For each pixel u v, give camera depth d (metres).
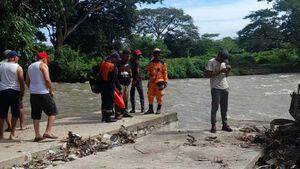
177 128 12.82
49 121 8.87
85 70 44.38
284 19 68.44
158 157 8.02
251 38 73.31
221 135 10.02
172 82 43.59
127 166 7.41
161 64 12.43
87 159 7.93
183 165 7.44
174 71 54.00
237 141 9.38
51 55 44.81
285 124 10.01
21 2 13.43
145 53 68.75
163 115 12.12
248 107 21.12
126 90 11.62
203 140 9.49
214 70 10.25
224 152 8.33
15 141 8.70
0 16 12.70
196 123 15.19
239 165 7.40
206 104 22.42
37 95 8.70
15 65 8.98
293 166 7.91
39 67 8.72
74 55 46.94
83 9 54.78
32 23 14.39
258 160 8.22
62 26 52.09
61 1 14.93
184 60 58.59
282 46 73.56
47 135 8.84
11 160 7.27
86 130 9.73
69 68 44.25
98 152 8.54
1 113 8.91
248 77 50.72
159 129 11.72
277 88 32.75
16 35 12.87
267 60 68.19
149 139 9.71
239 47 95.81
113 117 11.53
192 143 9.17
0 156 7.44
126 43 62.06
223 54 10.14
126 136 9.73
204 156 8.04
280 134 9.45
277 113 19.05
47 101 8.75
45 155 7.96
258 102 23.28
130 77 11.73
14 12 13.16
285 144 9.13
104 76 10.78
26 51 13.20
